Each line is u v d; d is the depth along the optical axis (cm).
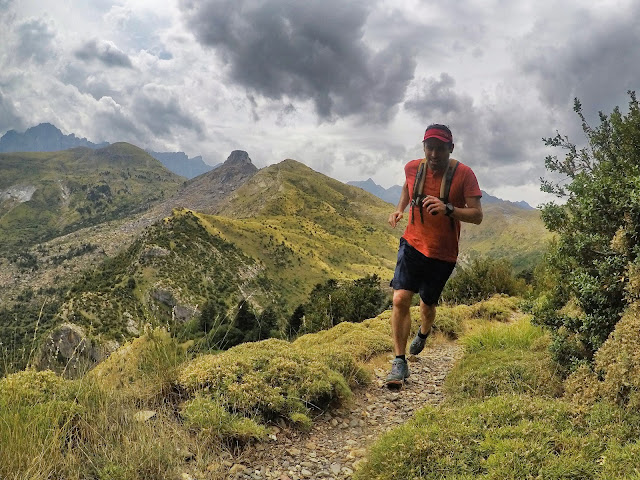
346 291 2119
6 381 362
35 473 274
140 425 355
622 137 536
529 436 312
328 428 462
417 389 576
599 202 440
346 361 593
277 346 611
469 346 706
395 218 512
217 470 343
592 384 372
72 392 376
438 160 452
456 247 480
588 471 268
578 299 446
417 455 320
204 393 445
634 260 386
